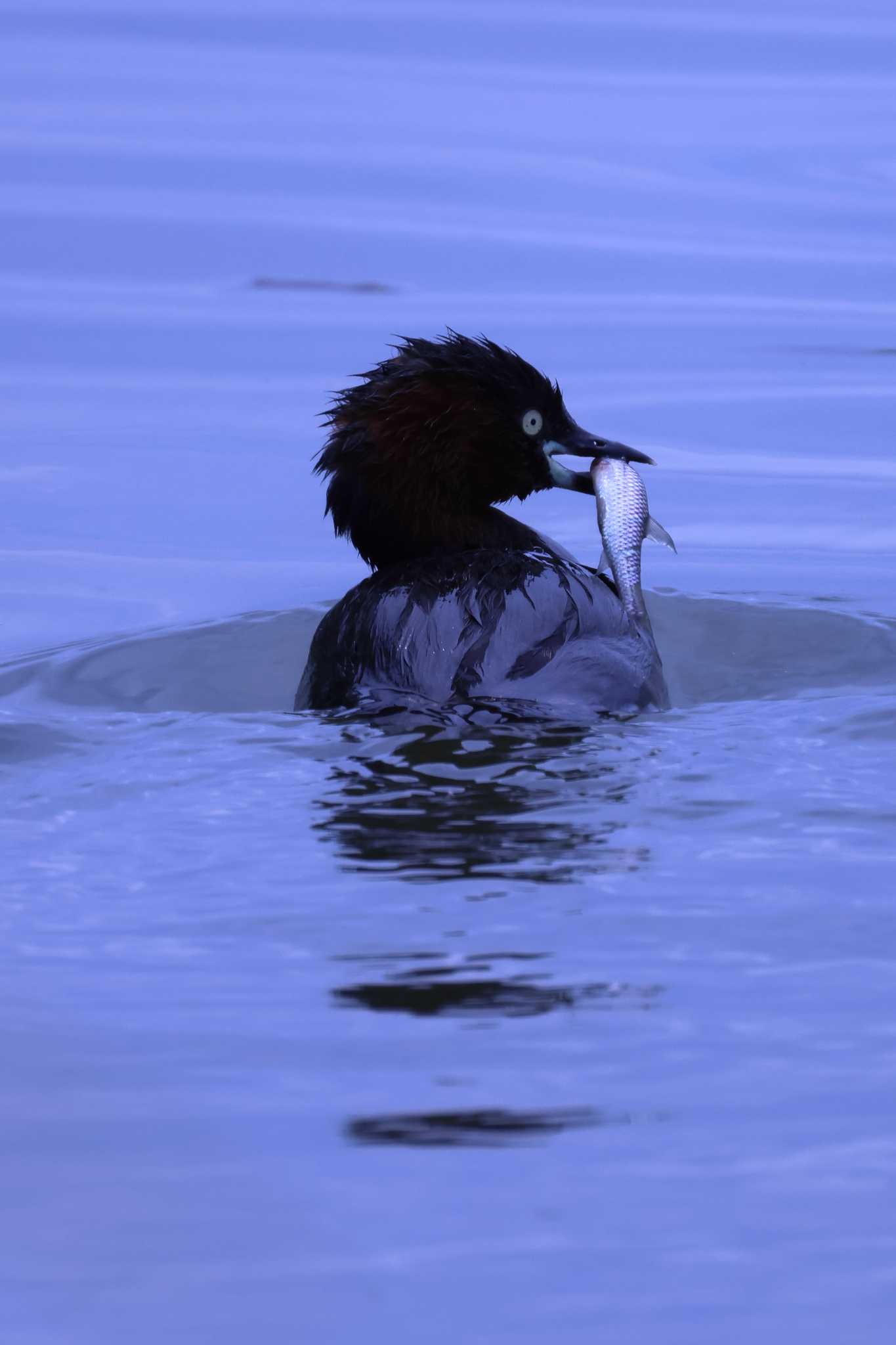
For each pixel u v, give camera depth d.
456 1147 5.87
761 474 19.09
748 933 7.56
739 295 26.78
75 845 8.83
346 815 9.02
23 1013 6.95
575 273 27.83
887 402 21.62
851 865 8.30
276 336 24.27
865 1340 4.93
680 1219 5.46
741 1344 4.91
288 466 19.25
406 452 11.90
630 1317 5.02
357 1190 5.64
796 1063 6.42
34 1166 5.80
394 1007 6.92
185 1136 5.98
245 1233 5.39
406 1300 5.09
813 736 10.27
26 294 26.70
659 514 17.88
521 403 12.11
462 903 7.90
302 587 15.80
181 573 16.20
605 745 9.91
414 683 10.62
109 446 19.86
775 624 13.83
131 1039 6.70
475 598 10.90
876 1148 5.84
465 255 28.77
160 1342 4.93
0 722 10.86
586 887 8.02
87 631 14.63
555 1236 5.37
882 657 13.04
